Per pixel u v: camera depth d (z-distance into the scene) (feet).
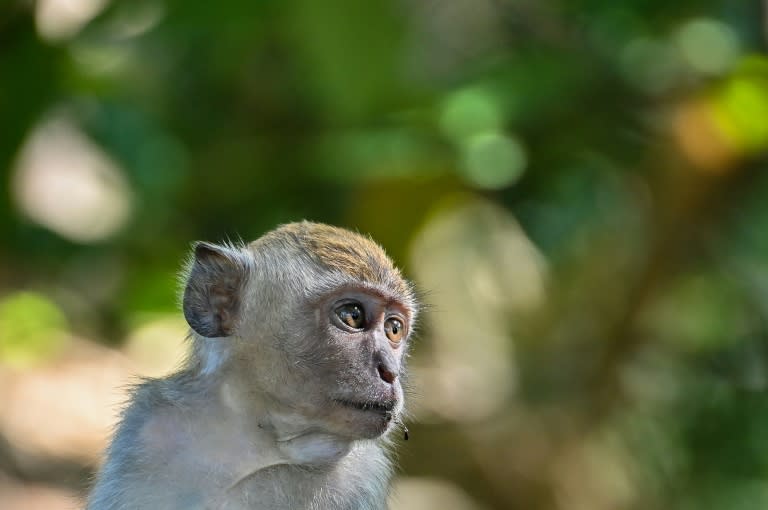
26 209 56.70
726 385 57.47
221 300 27.71
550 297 54.80
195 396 27.40
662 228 51.65
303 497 26.99
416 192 51.24
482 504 52.26
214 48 60.29
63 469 49.39
